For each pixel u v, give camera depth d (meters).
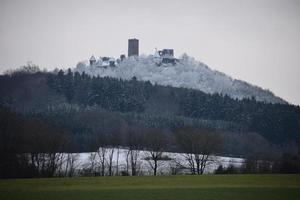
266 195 174.75
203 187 194.38
